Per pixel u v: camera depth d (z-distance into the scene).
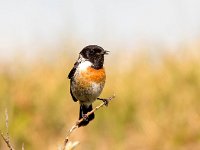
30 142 14.20
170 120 15.02
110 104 15.30
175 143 14.68
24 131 14.13
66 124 14.93
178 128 14.86
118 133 14.78
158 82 16.05
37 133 14.49
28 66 16.14
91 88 9.69
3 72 15.53
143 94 15.69
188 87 15.77
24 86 15.09
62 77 15.72
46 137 14.57
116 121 14.95
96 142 14.62
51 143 14.43
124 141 14.77
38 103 14.89
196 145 14.62
